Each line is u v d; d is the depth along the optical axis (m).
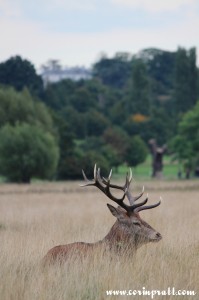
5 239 15.57
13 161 81.00
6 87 101.81
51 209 30.31
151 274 11.86
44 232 18.09
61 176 94.38
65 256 12.31
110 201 36.56
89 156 94.88
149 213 23.02
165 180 72.38
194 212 25.72
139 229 13.27
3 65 102.56
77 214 26.36
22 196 44.31
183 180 72.19
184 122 93.62
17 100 93.44
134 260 12.66
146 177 93.81
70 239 16.30
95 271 11.64
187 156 92.88
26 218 24.48
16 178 82.31
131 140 124.50
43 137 82.44
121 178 83.81
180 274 11.94
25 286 10.94
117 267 11.90
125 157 122.25
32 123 93.38
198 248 14.27
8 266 12.09
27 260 12.70
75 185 60.06
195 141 92.94
